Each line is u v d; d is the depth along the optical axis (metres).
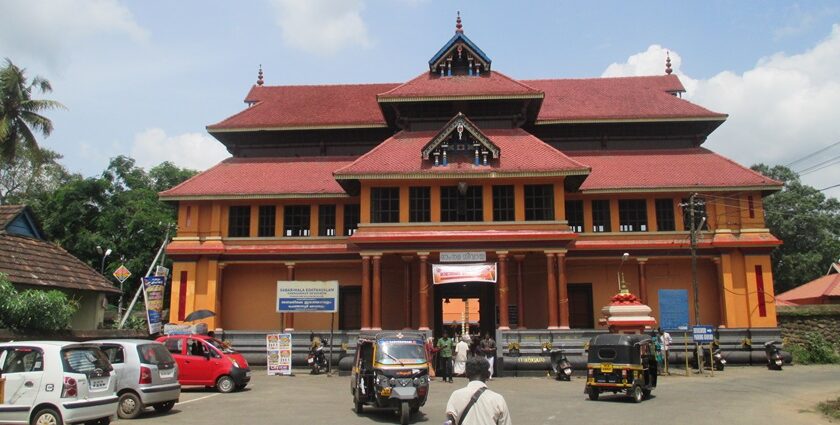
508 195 33.53
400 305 36.12
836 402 18.47
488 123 37.28
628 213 36.75
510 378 28.36
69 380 14.02
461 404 7.21
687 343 32.78
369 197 33.50
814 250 64.25
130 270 53.47
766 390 22.83
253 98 44.06
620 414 17.22
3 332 21.42
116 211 56.81
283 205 37.88
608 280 36.69
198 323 35.41
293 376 29.84
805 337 36.34
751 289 34.88
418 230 32.91
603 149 39.62
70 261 31.22
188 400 20.75
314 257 36.59
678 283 36.53
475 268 30.72
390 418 17.08
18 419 13.88
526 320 35.12
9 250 27.97
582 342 30.08
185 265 36.62
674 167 37.34
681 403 19.42
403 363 17.03
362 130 40.00
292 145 40.97
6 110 43.12
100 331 27.00
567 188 35.44
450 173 32.97
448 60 39.00
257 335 34.16
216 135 40.59
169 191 37.44
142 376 17.06
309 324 36.94
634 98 40.97
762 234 35.38
